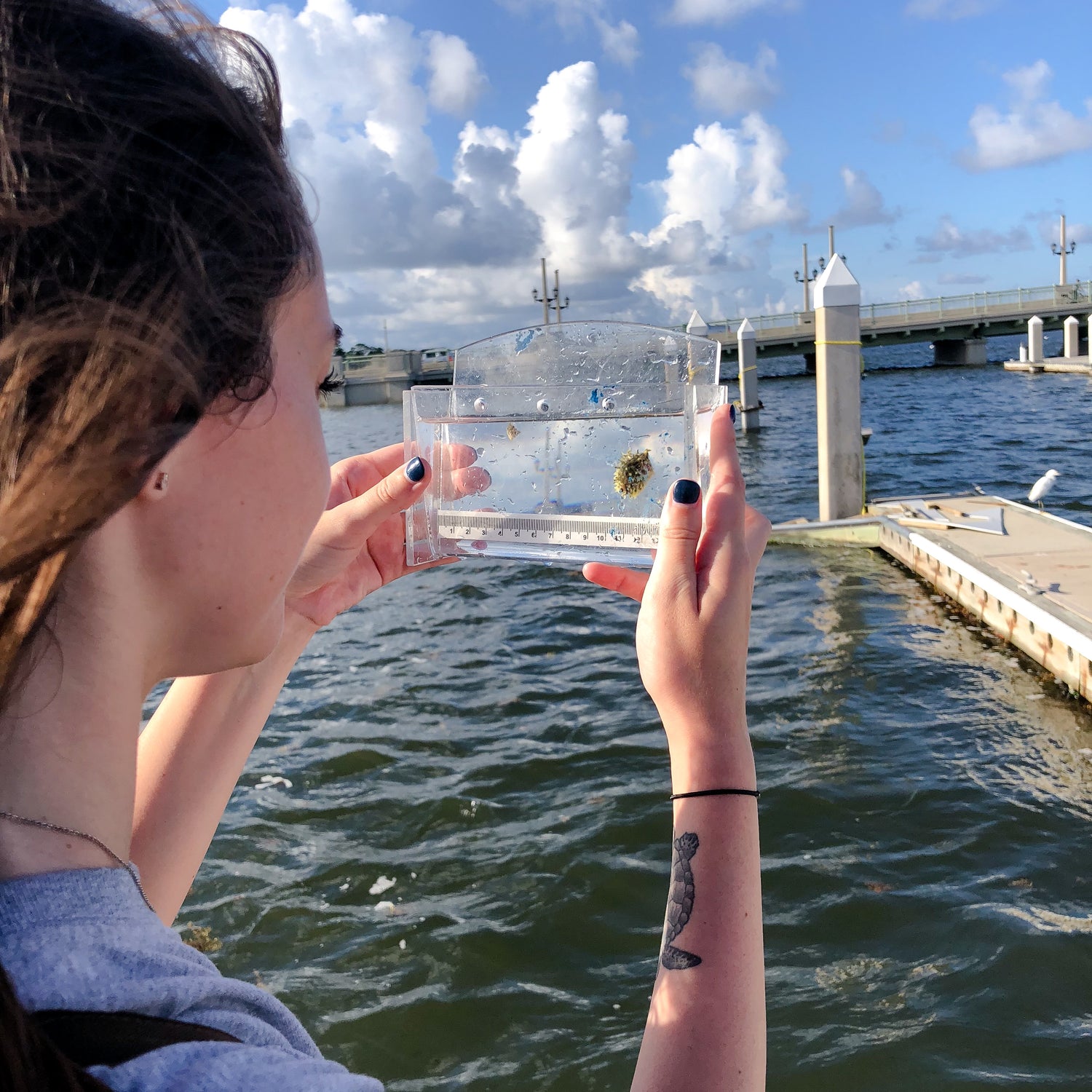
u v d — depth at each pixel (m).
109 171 0.39
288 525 0.50
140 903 0.44
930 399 27.22
